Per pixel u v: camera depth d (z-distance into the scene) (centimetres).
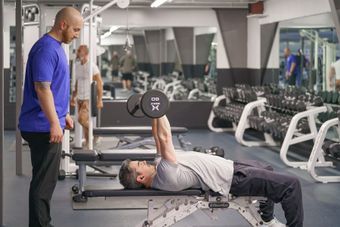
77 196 499
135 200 507
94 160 483
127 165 353
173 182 346
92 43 618
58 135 341
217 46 1049
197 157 358
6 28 980
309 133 687
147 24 1039
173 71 1180
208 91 1075
